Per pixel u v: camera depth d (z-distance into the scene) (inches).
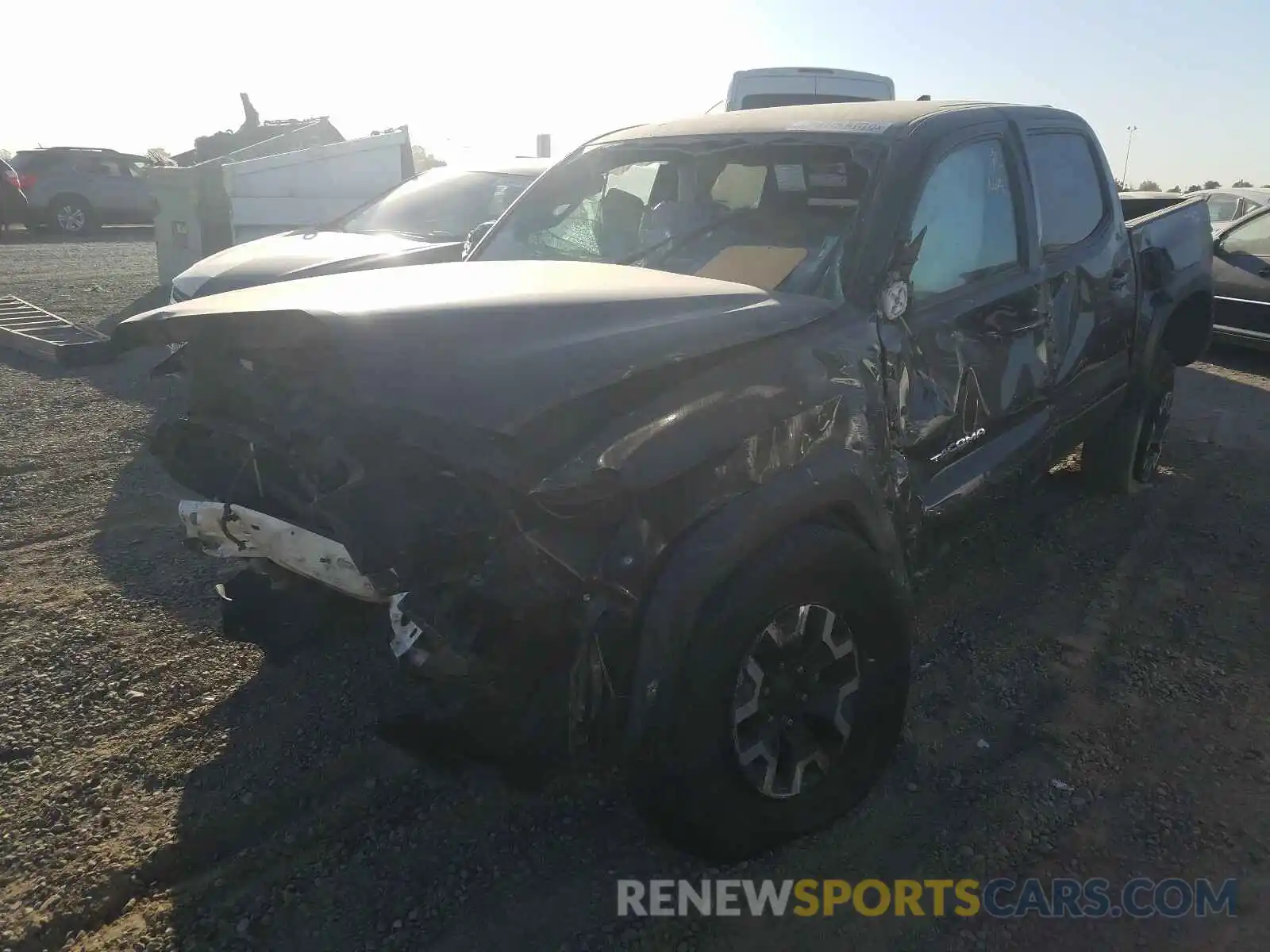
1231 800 115.3
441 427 89.9
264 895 99.8
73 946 93.7
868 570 104.7
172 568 171.2
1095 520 198.7
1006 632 154.1
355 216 310.5
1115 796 116.0
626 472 86.5
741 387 97.3
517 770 91.5
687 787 93.1
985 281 135.7
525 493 84.1
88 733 124.9
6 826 108.4
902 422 115.0
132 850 105.1
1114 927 97.0
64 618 152.7
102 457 229.6
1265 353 378.6
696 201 142.8
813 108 148.6
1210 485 221.8
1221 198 610.9
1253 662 145.8
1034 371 144.5
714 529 91.4
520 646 85.8
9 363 322.0
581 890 100.9
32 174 770.8
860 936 95.8
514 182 305.0
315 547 101.1
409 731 90.9
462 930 95.7
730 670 92.6
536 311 99.2
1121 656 147.4
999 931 96.5
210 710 129.8
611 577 86.9
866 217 120.5
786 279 121.0
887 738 112.4
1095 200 169.0
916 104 145.6
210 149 584.4
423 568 84.7
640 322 99.7
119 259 613.9
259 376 107.5
